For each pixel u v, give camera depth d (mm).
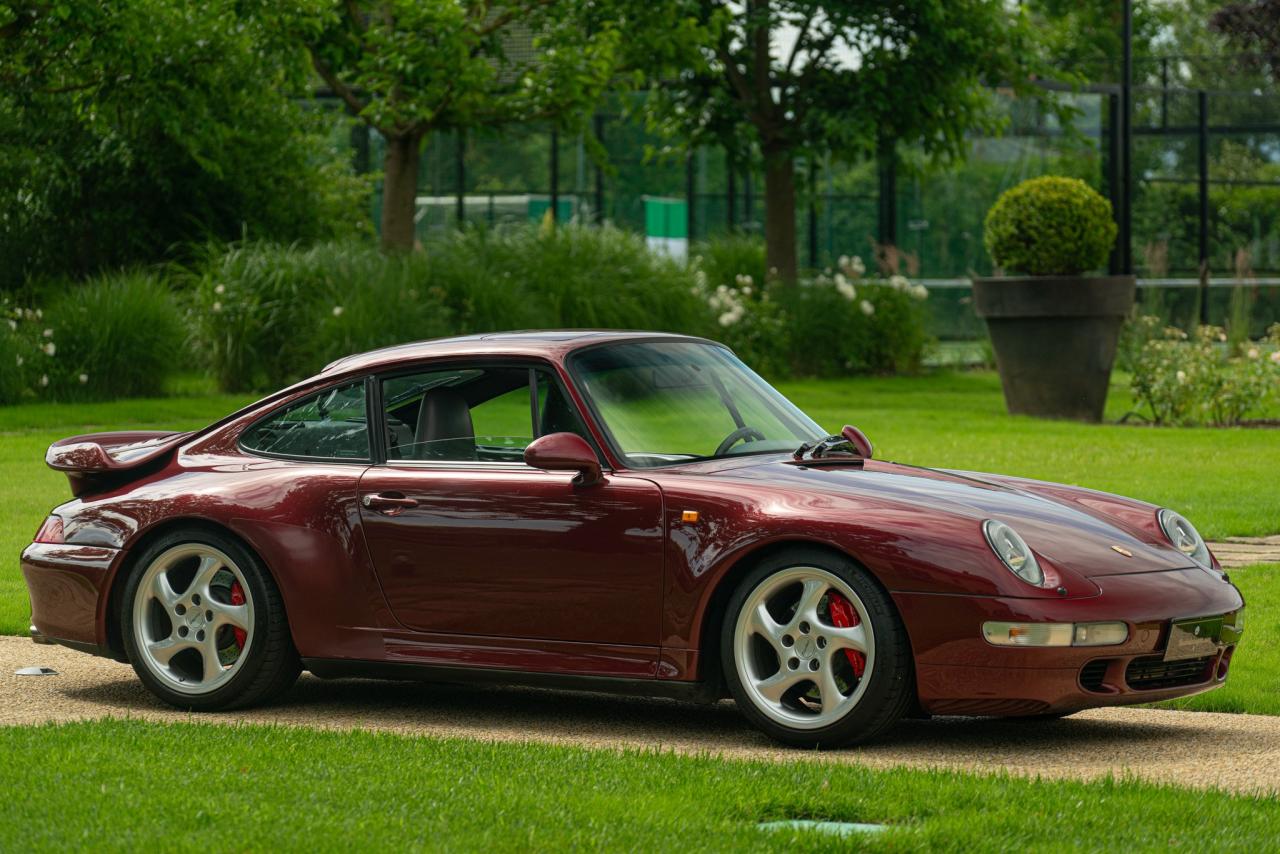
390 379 10094
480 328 36406
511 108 38625
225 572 10016
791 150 44344
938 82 44188
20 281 41719
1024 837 6578
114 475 10609
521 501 9352
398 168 38906
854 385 42531
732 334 43031
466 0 38656
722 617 9062
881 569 8508
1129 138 44250
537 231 40500
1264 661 11109
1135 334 45531
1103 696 8508
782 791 7266
